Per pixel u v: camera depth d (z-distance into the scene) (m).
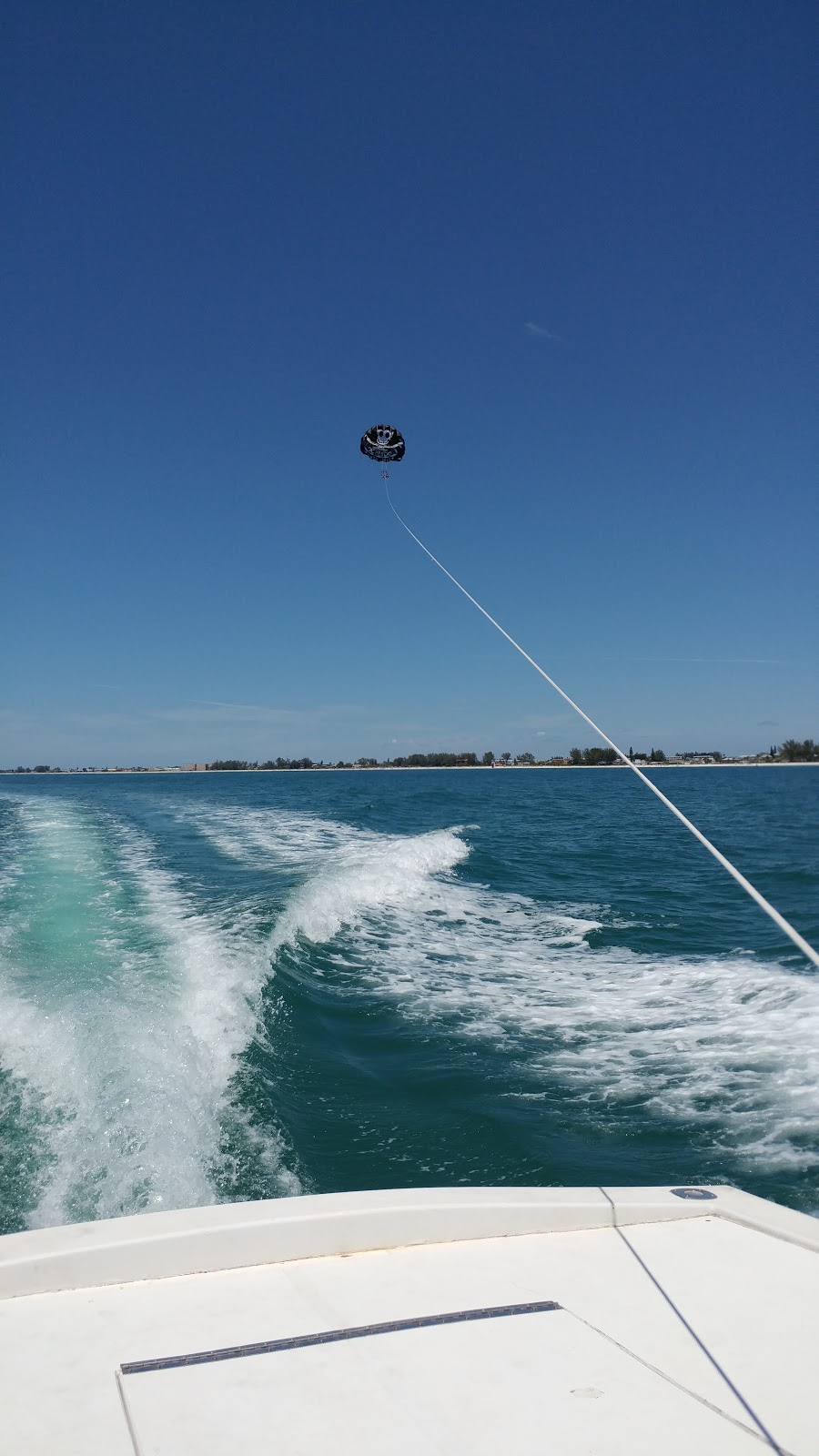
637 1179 4.60
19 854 14.97
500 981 8.45
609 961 9.27
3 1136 4.75
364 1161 4.82
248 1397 1.99
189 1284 2.51
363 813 27.20
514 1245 2.82
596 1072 6.11
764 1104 5.51
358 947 9.62
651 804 35.16
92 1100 5.10
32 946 8.37
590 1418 1.93
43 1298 2.41
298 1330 2.27
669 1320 2.36
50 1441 1.83
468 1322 2.33
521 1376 2.09
